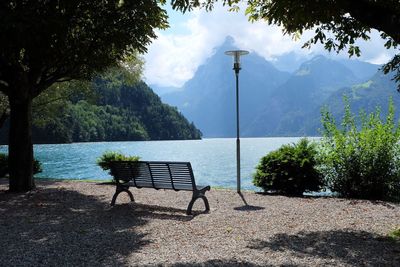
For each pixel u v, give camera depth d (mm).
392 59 7523
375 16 6145
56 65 12242
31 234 7039
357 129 12164
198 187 9281
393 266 5066
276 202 10555
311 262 5266
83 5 10359
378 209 9352
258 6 9273
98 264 5289
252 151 74375
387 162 11500
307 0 6535
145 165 9516
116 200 11008
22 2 9742
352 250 5812
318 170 12094
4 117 16016
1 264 5336
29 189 12641
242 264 5188
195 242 6371
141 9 10672
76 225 7770
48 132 111125
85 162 45531
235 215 8656
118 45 10945
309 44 7816
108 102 173250
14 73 11789
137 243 6355
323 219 8156
